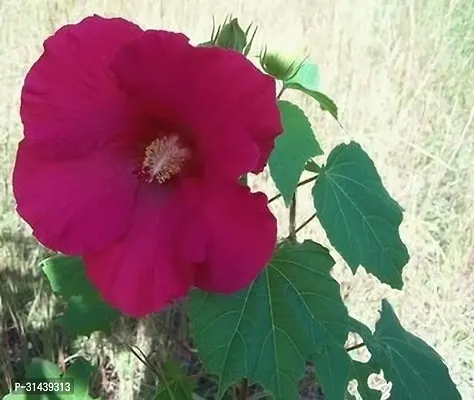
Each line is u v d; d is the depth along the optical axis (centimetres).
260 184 73
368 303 74
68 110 29
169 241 29
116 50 28
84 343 66
